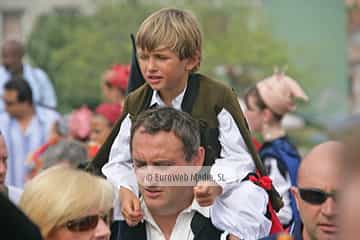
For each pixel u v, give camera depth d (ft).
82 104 124.06
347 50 144.66
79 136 53.52
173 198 23.95
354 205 12.21
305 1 143.95
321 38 145.28
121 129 26.68
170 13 26.35
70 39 129.49
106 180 24.25
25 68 67.87
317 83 142.10
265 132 42.29
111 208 23.65
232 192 25.23
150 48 25.86
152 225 24.89
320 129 98.73
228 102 26.13
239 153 25.94
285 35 142.10
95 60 126.52
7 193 30.50
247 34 137.18
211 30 136.98
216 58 129.90
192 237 24.63
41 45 129.49
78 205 22.58
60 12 136.56
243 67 130.62
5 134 56.90
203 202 23.94
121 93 51.26
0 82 66.74
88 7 133.90
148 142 23.67
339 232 12.30
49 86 68.69
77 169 23.71
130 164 26.27
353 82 143.54
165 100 26.43
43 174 23.11
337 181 12.53
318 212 22.13
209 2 138.21
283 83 42.32
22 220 16.47
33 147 57.31
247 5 141.38
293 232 24.06
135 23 129.80
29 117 57.67
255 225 25.07
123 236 25.21
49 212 22.49
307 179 22.17
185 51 25.94
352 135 12.32
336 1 144.15
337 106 141.08
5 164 30.27
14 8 142.51
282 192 38.63
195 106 26.07
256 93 42.22
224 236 24.72
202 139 25.70
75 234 22.76
